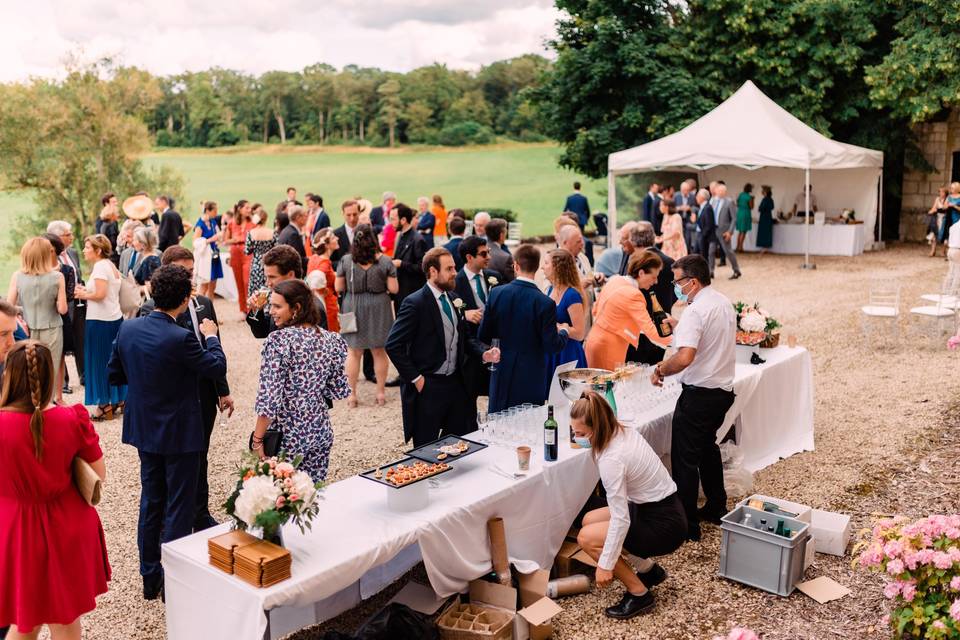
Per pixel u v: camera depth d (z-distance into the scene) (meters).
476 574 3.71
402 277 8.00
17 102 21.52
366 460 6.00
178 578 3.20
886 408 6.96
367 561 3.18
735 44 18.67
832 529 4.42
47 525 3.13
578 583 4.06
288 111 71.12
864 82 18.08
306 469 3.77
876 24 18.09
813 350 9.05
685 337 4.35
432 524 3.46
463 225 7.99
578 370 4.68
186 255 4.41
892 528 3.49
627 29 19.83
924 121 18.55
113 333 6.83
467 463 4.09
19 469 3.05
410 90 71.38
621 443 3.76
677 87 18.36
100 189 22.25
